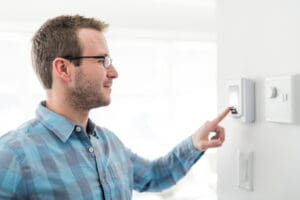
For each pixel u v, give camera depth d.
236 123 0.93
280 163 0.77
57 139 0.89
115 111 2.32
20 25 2.05
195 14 2.39
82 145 0.93
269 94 0.78
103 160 0.97
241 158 0.91
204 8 2.39
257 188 0.85
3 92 2.11
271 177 0.80
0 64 2.09
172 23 2.35
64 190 0.83
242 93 0.87
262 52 0.83
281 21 0.76
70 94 0.92
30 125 0.91
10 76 2.11
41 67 0.96
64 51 0.91
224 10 0.99
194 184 2.23
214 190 2.21
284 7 0.75
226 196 0.99
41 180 0.81
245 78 0.88
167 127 2.44
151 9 2.29
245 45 0.89
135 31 2.28
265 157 0.82
